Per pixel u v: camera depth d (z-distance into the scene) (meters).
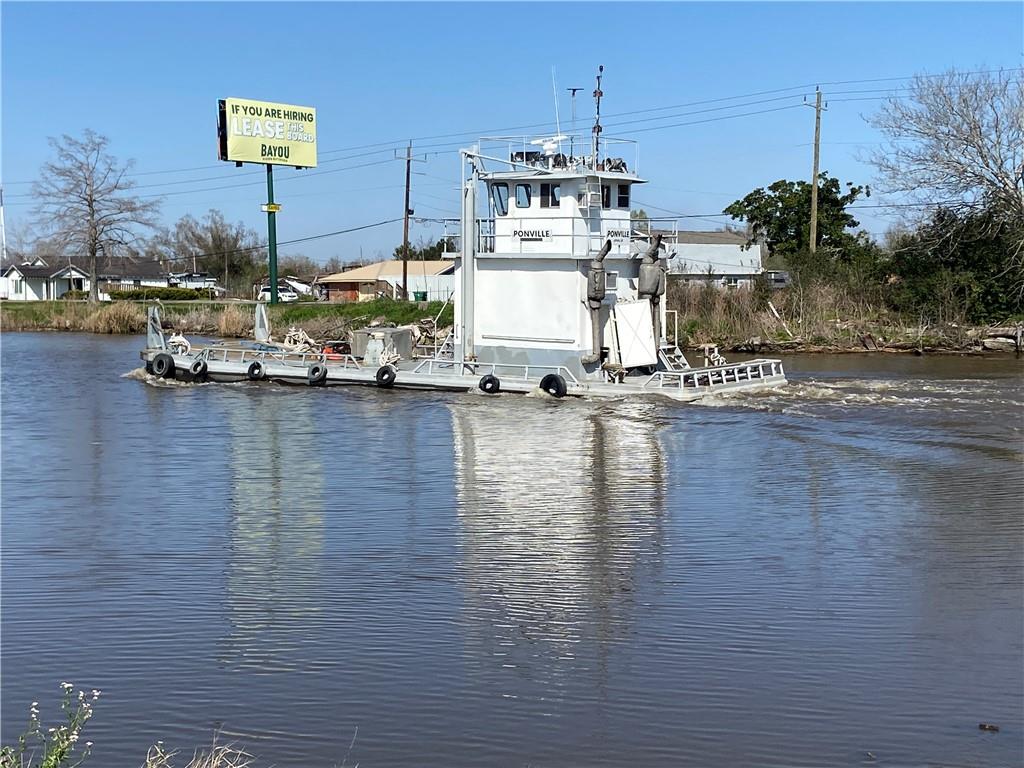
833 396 31.14
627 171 32.88
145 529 17.75
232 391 35.72
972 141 54.81
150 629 12.75
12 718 10.38
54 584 14.62
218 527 17.73
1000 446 23.61
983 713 10.09
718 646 11.84
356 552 15.96
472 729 9.89
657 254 32.44
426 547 16.16
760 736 9.66
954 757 9.23
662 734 9.72
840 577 14.38
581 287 31.45
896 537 16.41
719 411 28.81
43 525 18.16
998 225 54.81
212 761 9.23
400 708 10.38
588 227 31.75
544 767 9.16
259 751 9.58
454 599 13.62
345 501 19.45
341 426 28.02
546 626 12.56
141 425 29.05
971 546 15.88
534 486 20.47
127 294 104.44
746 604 13.27
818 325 52.84
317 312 67.44
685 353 50.88
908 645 11.84
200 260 142.50
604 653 11.69
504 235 32.81
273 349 40.59
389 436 26.34
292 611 13.27
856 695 10.51
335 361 37.31
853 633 12.22
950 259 56.47
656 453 23.53
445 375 33.59
